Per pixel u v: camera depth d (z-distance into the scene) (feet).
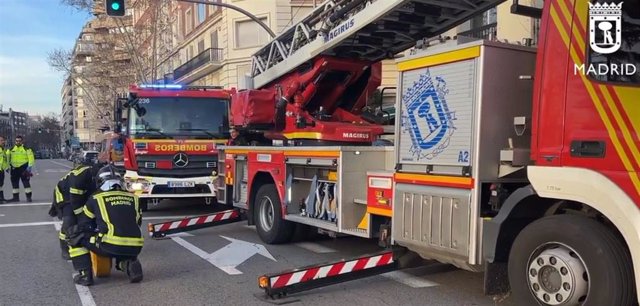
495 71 16.15
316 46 28.35
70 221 23.76
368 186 21.20
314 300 18.39
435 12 23.57
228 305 17.95
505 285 16.38
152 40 125.59
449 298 18.42
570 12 14.05
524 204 15.39
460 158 16.55
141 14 128.67
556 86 14.21
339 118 30.25
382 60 29.60
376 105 30.76
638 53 13.00
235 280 21.11
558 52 14.24
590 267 13.25
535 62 16.57
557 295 13.97
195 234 31.48
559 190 14.02
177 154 39.19
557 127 14.15
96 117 213.46
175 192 39.11
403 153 18.81
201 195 39.34
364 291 19.38
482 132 15.98
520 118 15.98
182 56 155.63
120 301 18.47
